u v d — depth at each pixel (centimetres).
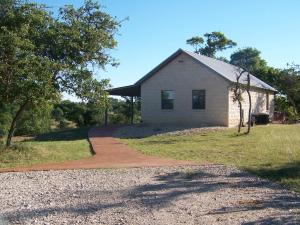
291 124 3378
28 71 1438
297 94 3872
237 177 1201
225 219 789
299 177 1172
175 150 1811
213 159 1540
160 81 3134
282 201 921
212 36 6656
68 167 1386
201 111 3003
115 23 1712
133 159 1565
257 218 792
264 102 3716
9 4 1526
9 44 1399
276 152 1644
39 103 1541
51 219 793
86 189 1048
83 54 1641
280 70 4516
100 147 1948
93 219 792
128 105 4056
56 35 1570
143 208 866
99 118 3906
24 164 1447
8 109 2445
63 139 2628
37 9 1555
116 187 1070
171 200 930
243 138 2205
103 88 1672
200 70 3003
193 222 772
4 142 1769
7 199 948
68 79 1599
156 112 3148
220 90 2936
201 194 990
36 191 1031
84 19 1673
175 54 3053
